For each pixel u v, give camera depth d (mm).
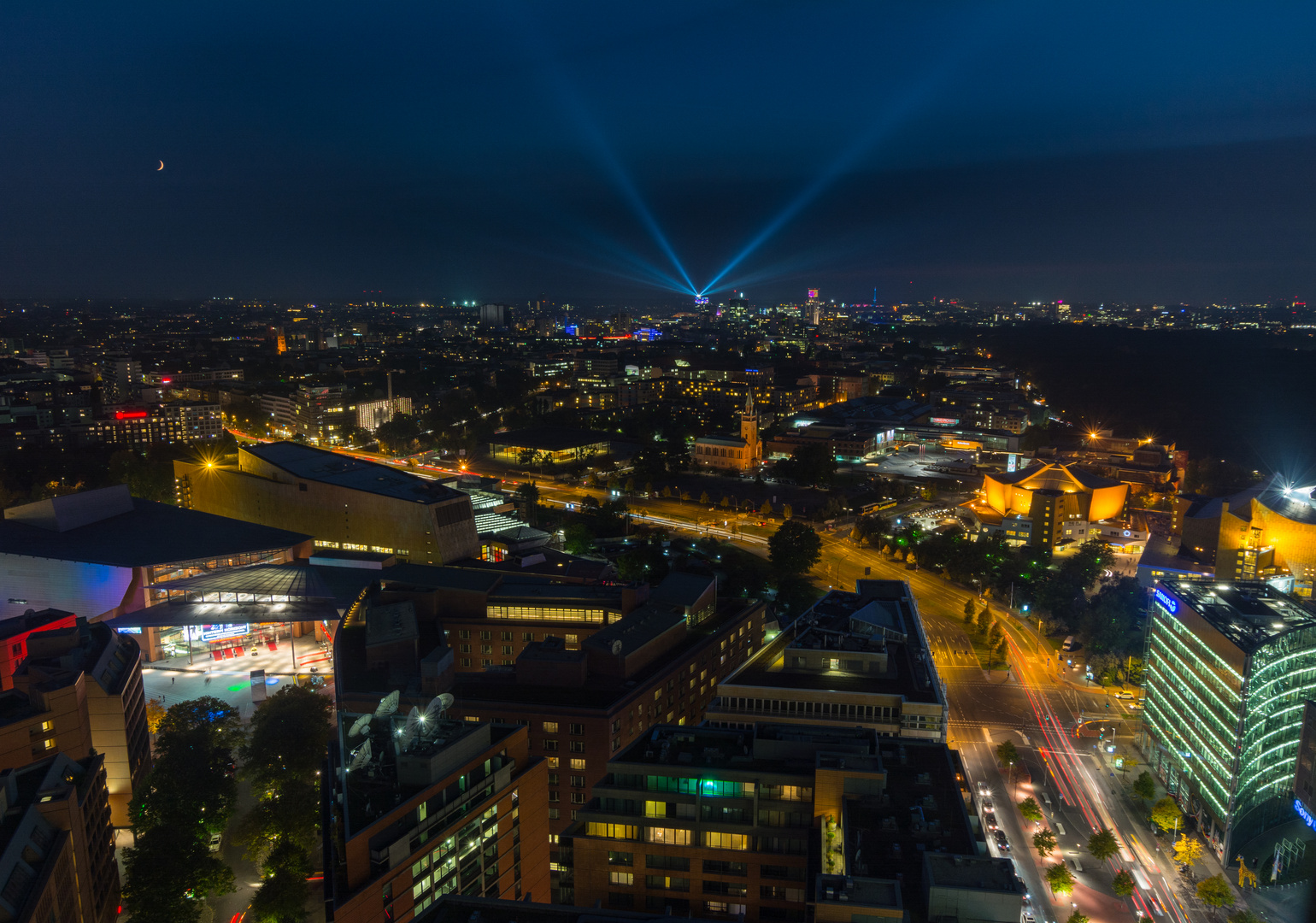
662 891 107312
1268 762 169500
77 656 161500
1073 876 153500
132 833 156750
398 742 103500
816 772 97312
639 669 167500
